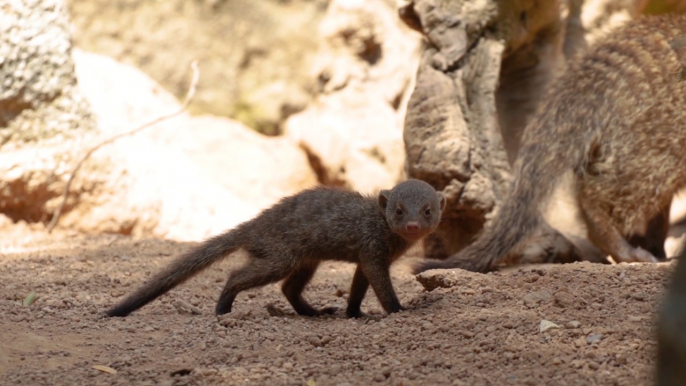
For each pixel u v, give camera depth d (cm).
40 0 1326
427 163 1216
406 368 612
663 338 375
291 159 2045
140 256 1118
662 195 1139
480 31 1277
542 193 1138
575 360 612
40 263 1052
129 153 1512
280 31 2186
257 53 2184
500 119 1465
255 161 2005
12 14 1294
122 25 2103
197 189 1584
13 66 1291
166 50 2128
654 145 1123
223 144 2027
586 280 820
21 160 1300
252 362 645
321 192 836
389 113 2045
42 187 1323
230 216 1554
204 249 826
